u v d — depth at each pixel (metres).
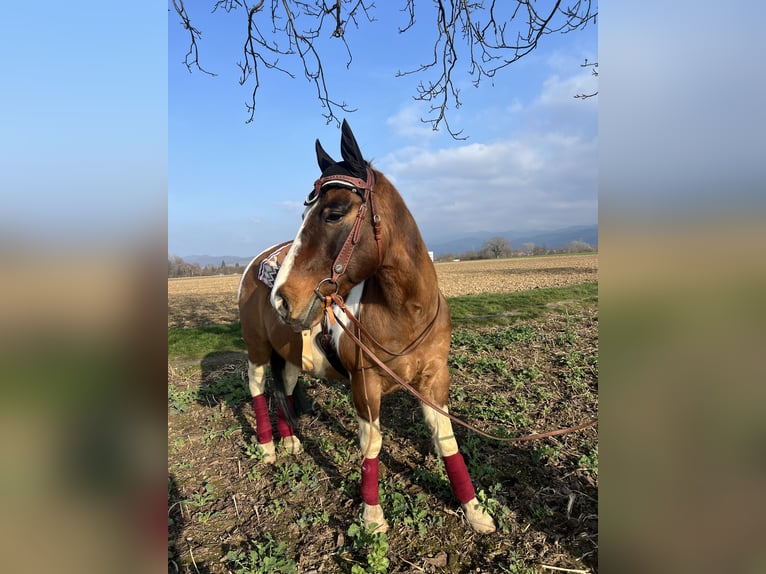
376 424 2.82
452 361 6.15
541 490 3.14
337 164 2.41
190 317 14.76
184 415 5.18
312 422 4.63
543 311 10.41
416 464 3.62
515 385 5.15
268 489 3.49
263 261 3.81
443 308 2.83
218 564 2.72
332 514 3.10
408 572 2.53
